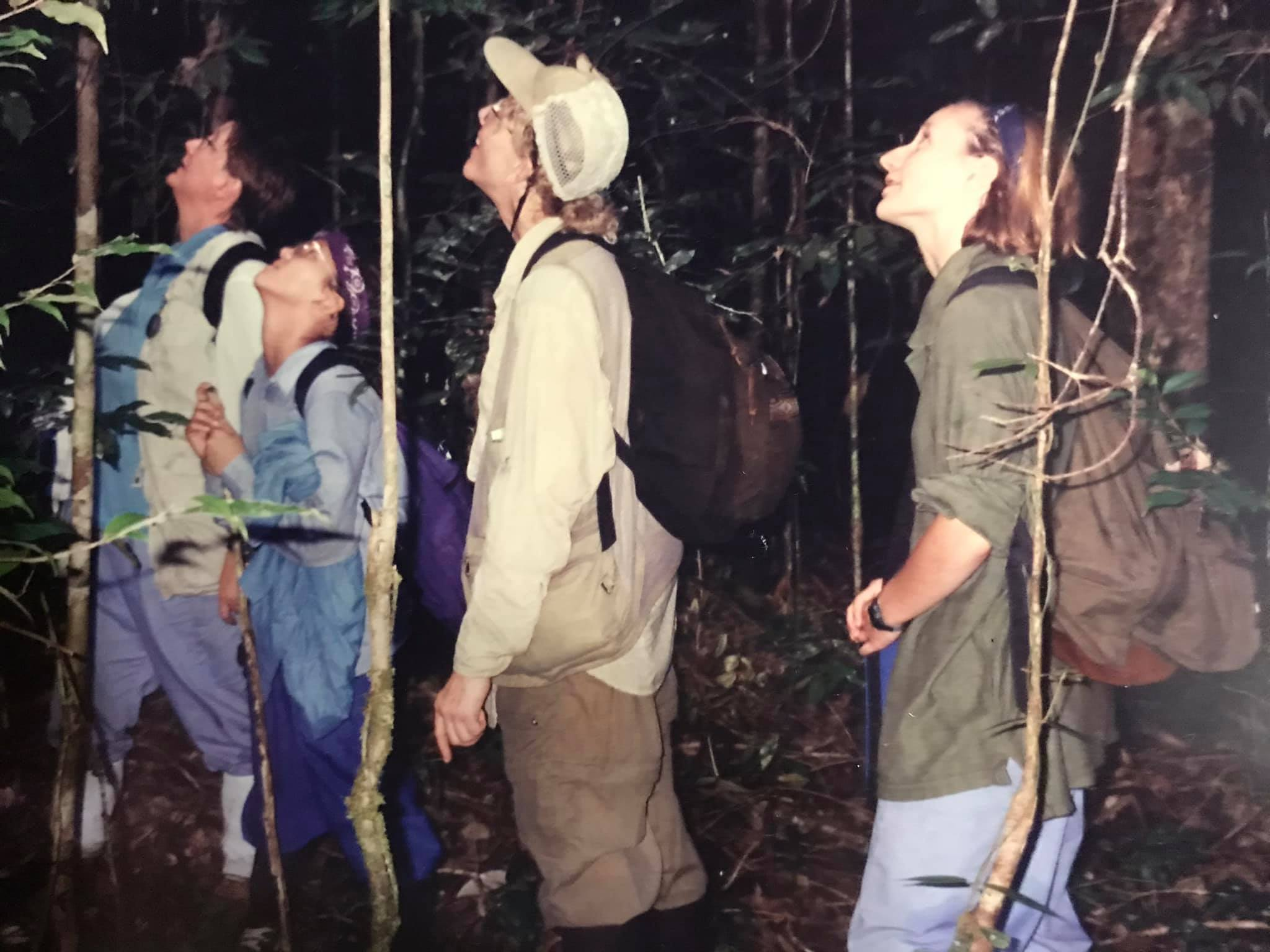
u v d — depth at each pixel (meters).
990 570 1.93
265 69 4.26
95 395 2.62
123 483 2.91
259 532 2.66
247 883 2.97
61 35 3.27
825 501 6.41
